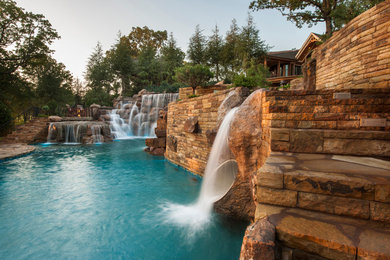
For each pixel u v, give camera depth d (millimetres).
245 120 4863
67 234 4867
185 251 4246
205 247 4367
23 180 9070
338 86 6461
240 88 6930
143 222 5430
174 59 45719
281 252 1826
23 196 7254
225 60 32812
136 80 44312
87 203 6684
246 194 4848
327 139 3463
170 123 12469
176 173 10102
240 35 29047
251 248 1719
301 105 3861
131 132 28391
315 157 3197
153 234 4855
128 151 16266
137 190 7879
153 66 44000
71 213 5973
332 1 15359
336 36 6578
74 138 21078
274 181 2305
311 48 18891
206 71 16516
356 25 5508
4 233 4895
